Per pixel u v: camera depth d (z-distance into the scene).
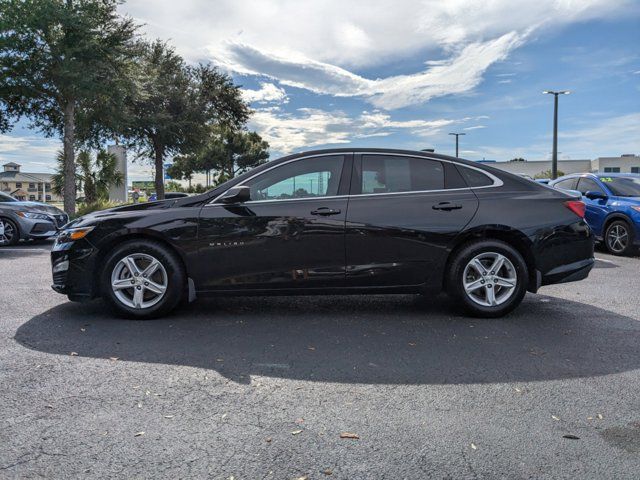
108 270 4.70
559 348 3.97
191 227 4.68
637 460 2.34
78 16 17.53
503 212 4.80
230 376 3.37
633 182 10.09
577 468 2.28
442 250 4.76
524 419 2.76
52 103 20.17
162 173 29.02
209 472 2.23
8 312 5.03
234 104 30.59
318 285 4.76
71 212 19.42
